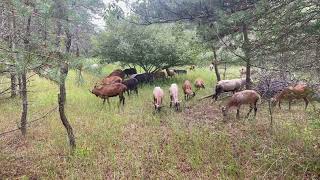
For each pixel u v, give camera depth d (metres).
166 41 18.88
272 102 12.87
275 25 6.72
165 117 12.18
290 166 7.31
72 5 7.79
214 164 7.80
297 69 6.79
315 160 7.43
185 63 19.48
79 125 11.08
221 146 8.86
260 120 11.34
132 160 8.16
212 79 21.11
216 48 14.99
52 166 7.89
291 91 12.12
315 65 6.52
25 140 9.76
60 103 8.41
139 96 16.09
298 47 6.55
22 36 7.71
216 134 9.81
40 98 15.01
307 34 6.46
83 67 8.22
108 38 19.05
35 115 12.43
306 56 6.68
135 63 20.30
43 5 6.56
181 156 8.40
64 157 8.41
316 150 7.95
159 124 11.29
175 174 7.36
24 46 7.10
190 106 13.91
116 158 8.33
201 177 7.26
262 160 7.70
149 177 7.35
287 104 13.66
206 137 9.59
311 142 8.47
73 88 17.53
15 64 6.33
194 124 11.12
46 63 6.80
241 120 11.42
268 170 7.06
